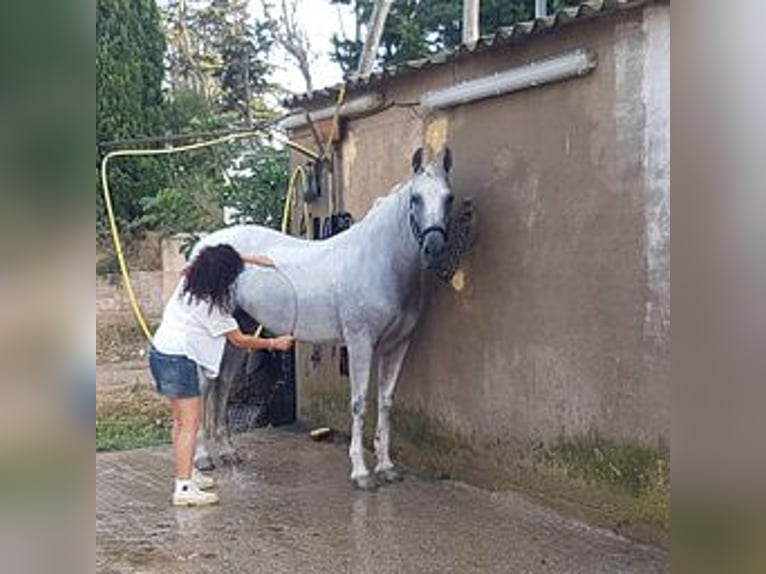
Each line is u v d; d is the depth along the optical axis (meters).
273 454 6.27
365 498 5.04
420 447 5.68
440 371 5.46
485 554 3.99
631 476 4.09
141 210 13.51
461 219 5.20
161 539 4.33
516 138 4.80
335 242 5.45
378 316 5.18
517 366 4.81
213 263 4.84
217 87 20.02
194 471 5.36
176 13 19.61
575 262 4.40
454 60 5.23
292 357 7.36
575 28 4.37
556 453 4.55
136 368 10.51
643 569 3.73
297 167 7.31
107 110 14.05
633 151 4.05
